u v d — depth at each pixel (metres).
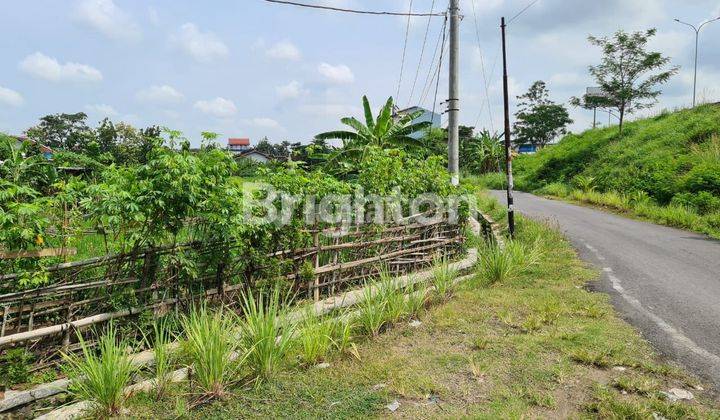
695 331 5.26
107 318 4.42
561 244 11.30
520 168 44.03
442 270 7.02
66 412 3.59
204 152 5.09
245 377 4.15
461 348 4.76
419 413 3.49
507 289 7.19
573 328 5.30
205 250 5.18
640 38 30.31
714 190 17.33
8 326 4.18
